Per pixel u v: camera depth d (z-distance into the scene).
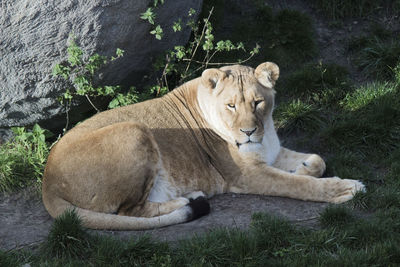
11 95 10.64
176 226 9.00
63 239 8.19
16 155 10.67
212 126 10.30
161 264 7.78
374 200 9.43
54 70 10.39
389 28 15.20
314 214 9.30
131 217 8.80
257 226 8.70
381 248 7.84
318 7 15.90
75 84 10.91
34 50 10.36
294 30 14.91
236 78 9.67
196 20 13.32
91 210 9.00
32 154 10.84
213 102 9.95
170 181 9.65
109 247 8.02
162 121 10.16
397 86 12.94
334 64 13.89
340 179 9.88
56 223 8.41
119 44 11.03
